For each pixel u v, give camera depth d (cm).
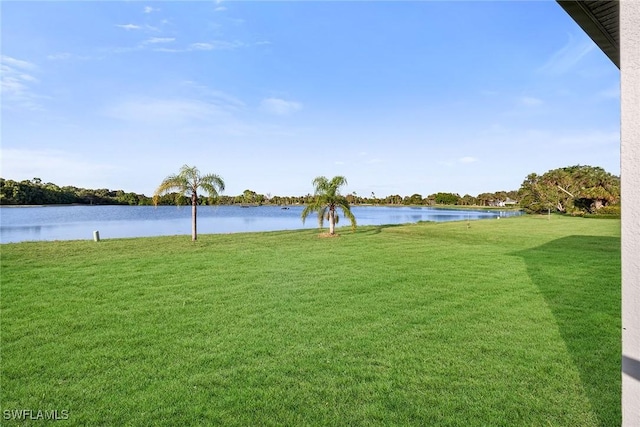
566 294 629
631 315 140
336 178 1795
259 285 712
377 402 301
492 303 579
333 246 1351
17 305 578
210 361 380
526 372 349
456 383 330
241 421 279
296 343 425
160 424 276
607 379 332
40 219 4012
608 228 2298
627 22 143
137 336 448
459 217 5000
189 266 922
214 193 1619
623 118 143
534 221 3309
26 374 353
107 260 1018
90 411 292
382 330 465
